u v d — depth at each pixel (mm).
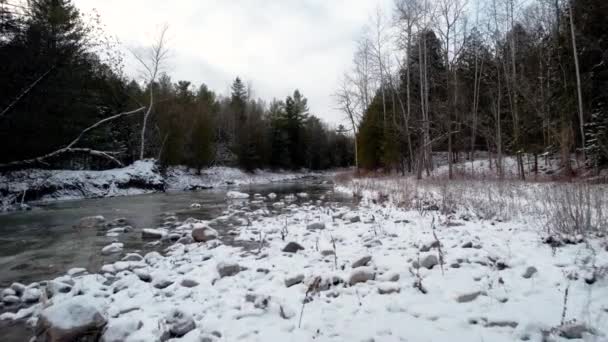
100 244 7469
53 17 16688
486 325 2857
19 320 3699
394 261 4695
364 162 31844
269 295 3730
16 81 13188
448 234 6230
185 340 2908
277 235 7281
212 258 5691
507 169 21562
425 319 3037
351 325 3006
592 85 16000
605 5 15289
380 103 31922
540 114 17734
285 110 57344
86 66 18906
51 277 5309
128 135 28938
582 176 13484
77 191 18609
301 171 57938
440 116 22047
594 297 3191
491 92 23266
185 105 33688
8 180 15836
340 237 6723
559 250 4695
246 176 42125
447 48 21406
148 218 11219
